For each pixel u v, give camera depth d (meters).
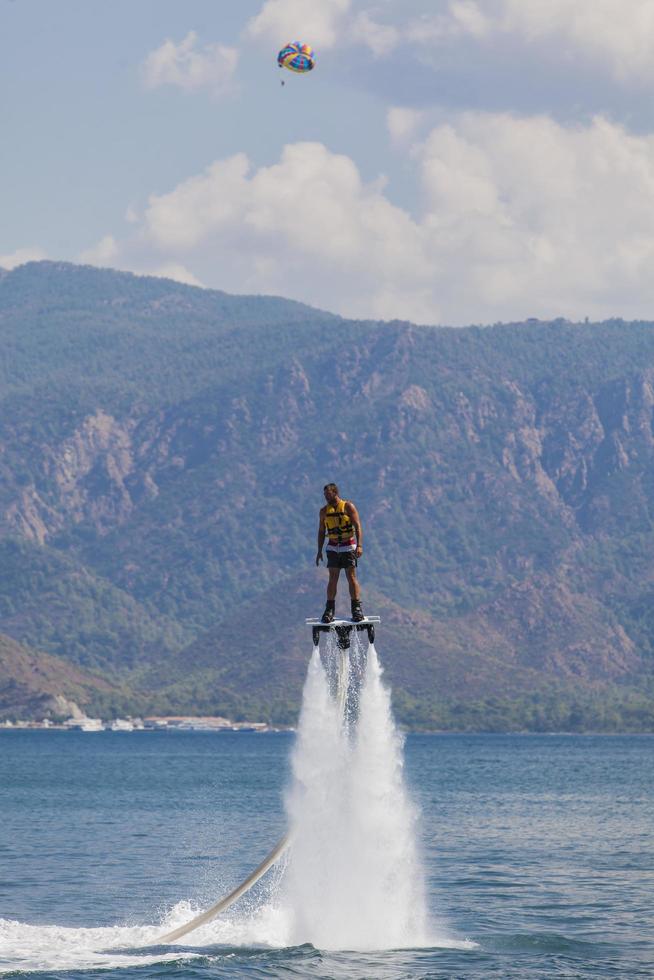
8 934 132.50
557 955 127.69
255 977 115.69
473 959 125.06
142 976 115.88
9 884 176.62
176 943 128.25
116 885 175.75
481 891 169.00
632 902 159.62
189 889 172.12
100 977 115.50
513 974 119.38
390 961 122.75
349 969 119.25
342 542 102.81
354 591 102.69
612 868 194.50
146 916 150.62
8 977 115.50
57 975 116.19
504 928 141.25
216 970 117.81
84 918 149.38
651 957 127.06
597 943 133.75
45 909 155.50
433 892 168.00
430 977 117.44
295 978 115.38
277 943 127.94
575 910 153.50
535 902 159.50
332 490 103.12
